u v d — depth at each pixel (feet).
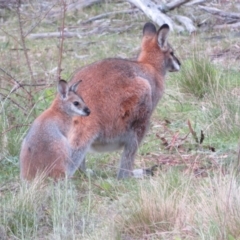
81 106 52.70
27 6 117.60
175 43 92.27
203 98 73.31
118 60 56.39
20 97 69.51
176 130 65.77
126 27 107.55
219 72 77.51
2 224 44.70
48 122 51.70
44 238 44.16
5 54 92.32
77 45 99.14
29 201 46.47
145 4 103.86
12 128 61.21
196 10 108.68
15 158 57.88
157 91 59.00
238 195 43.80
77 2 116.57
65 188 47.85
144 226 44.27
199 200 45.70
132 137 55.88
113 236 42.65
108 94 54.34
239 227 41.73
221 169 52.34
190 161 57.47
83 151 53.11
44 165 50.78
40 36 104.42
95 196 50.39
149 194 46.32
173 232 43.01
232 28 101.14
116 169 58.29
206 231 41.93
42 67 86.79
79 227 44.32
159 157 59.52
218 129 63.57
